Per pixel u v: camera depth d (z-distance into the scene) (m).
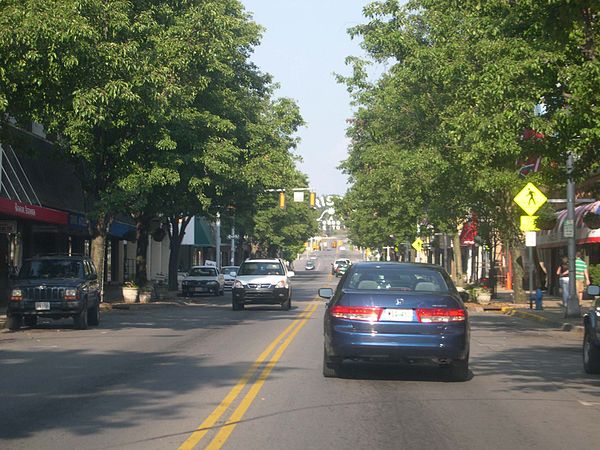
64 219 32.59
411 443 8.30
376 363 14.53
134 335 20.06
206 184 32.78
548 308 30.72
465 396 11.23
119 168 29.47
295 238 86.88
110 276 49.91
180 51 25.30
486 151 19.55
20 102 19.78
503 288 54.09
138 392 11.28
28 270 22.44
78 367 13.90
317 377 12.77
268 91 40.72
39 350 16.58
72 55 18.09
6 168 29.67
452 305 11.93
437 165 29.09
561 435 8.81
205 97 32.97
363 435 8.63
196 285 45.31
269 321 25.02
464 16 21.95
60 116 23.45
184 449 7.93
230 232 73.69
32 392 11.28
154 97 22.05
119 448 7.99
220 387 11.72
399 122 33.31
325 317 12.60
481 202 34.25
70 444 8.15
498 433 8.86
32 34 17.14
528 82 15.74
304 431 8.80
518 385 12.34
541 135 18.69
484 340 19.81
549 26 13.02
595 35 14.42
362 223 66.00
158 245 63.56
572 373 13.85
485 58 18.81
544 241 42.78
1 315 25.77
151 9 24.19
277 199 54.94
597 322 13.27
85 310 21.94
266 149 38.09
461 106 23.62
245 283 30.55
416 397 11.07
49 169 34.72
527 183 27.31
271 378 12.62
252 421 9.31
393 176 34.66
